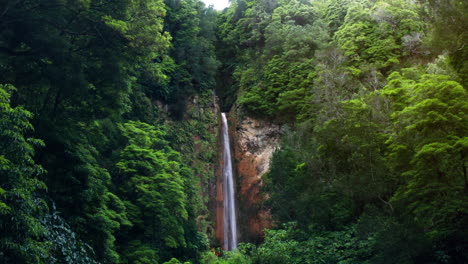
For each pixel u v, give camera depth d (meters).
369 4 46.28
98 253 20.98
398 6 41.78
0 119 12.25
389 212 18.58
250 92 51.06
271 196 30.53
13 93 19.20
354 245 18.23
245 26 56.44
